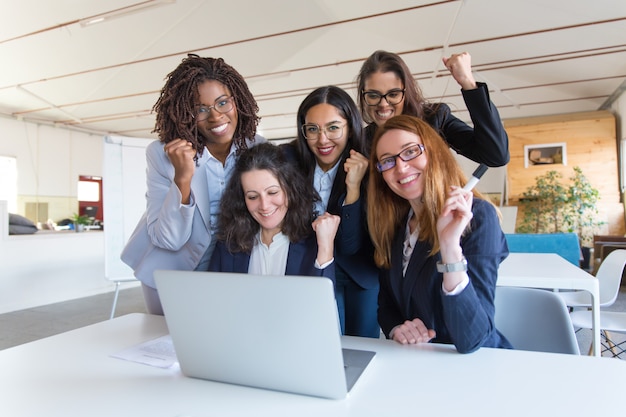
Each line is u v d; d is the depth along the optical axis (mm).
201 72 1362
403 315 1239
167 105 1412
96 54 5273
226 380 843
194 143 1408
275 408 735
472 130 1577
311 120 1393
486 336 958
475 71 5812
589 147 6887
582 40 4734
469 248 1062
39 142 7914
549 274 1913
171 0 4199
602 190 6785
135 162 3703
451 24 4691
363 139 1465
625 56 5051
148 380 869
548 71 5672
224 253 1407
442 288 969
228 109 1410
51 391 821
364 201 1378
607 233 6703
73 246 5223
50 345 1092
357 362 898
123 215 3623
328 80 6355
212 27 4793
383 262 1274
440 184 1079
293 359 763
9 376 894
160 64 5598
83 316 4316
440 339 1139
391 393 767
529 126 7215
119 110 7332
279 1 4402
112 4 4254
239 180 1330
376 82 1526
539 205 6984
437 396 747
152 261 1565
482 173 949
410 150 1089
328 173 1524
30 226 5105
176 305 842
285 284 731
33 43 4973
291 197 1302
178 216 1390
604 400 709
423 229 1136
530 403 708
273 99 7125
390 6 4504
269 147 1346
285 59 5715
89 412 736
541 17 4340
